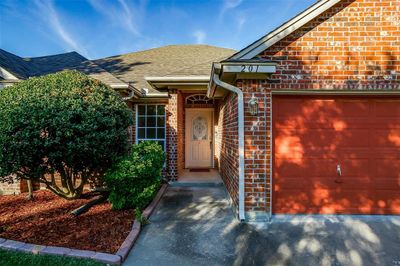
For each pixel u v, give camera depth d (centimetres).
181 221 474
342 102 499
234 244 388
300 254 360
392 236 414
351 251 369
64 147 455
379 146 500
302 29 470
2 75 738
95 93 512
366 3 465
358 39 466
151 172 541
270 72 444
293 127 500
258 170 473
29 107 439
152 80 712
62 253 332
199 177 838
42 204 552
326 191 502
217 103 972
